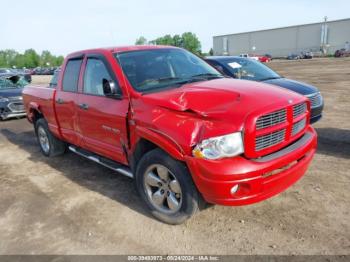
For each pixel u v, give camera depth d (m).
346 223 3.53
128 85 3.98
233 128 3.06
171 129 3.29
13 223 4.07
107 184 5.03
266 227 3.54
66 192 4.85
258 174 3.10
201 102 3.34
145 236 3.58
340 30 71.12
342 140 6.41
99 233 3.71
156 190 3.86
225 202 3.13
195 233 3.55
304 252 3.12
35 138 8.55
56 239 3.65
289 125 3.47
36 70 65.12
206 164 3.07
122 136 4.05
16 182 5.41
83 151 5.38
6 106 11.09
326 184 4.45
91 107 4.52
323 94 12.75
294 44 79.75
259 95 3.45
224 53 95.88
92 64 4.68
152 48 4.80
